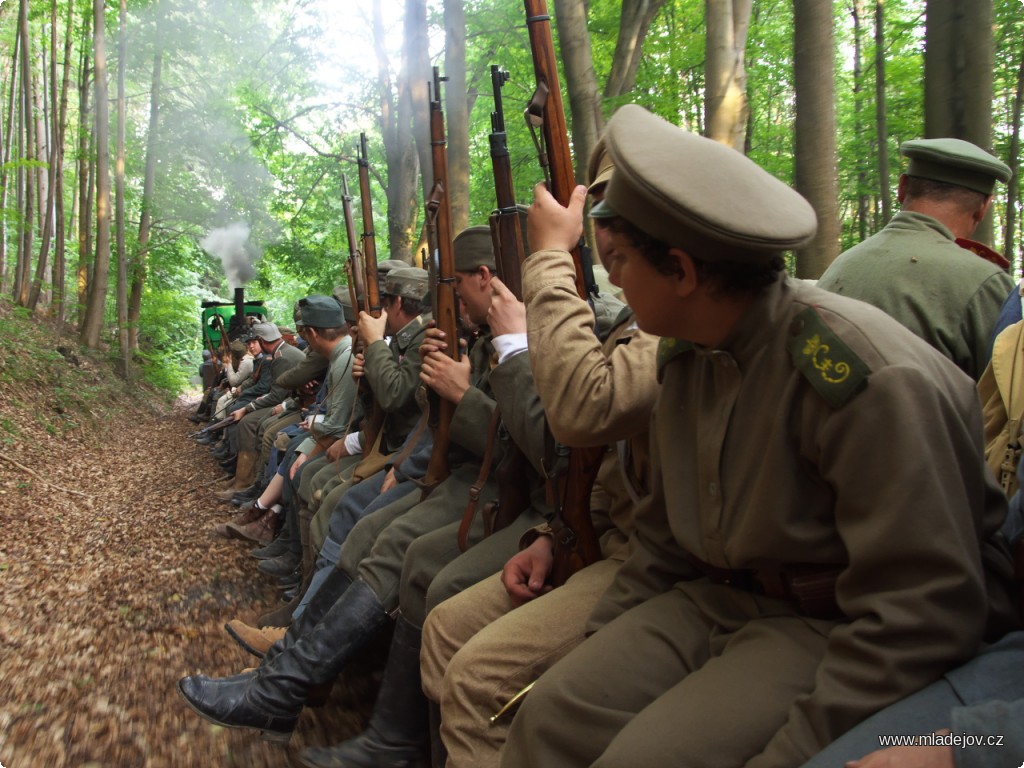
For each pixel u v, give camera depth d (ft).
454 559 7.49
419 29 26.22
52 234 57.72
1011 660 3.56
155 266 63.16
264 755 8.06
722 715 3.97
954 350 6.49
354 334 13.35
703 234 3.94
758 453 4.21
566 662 4.73
